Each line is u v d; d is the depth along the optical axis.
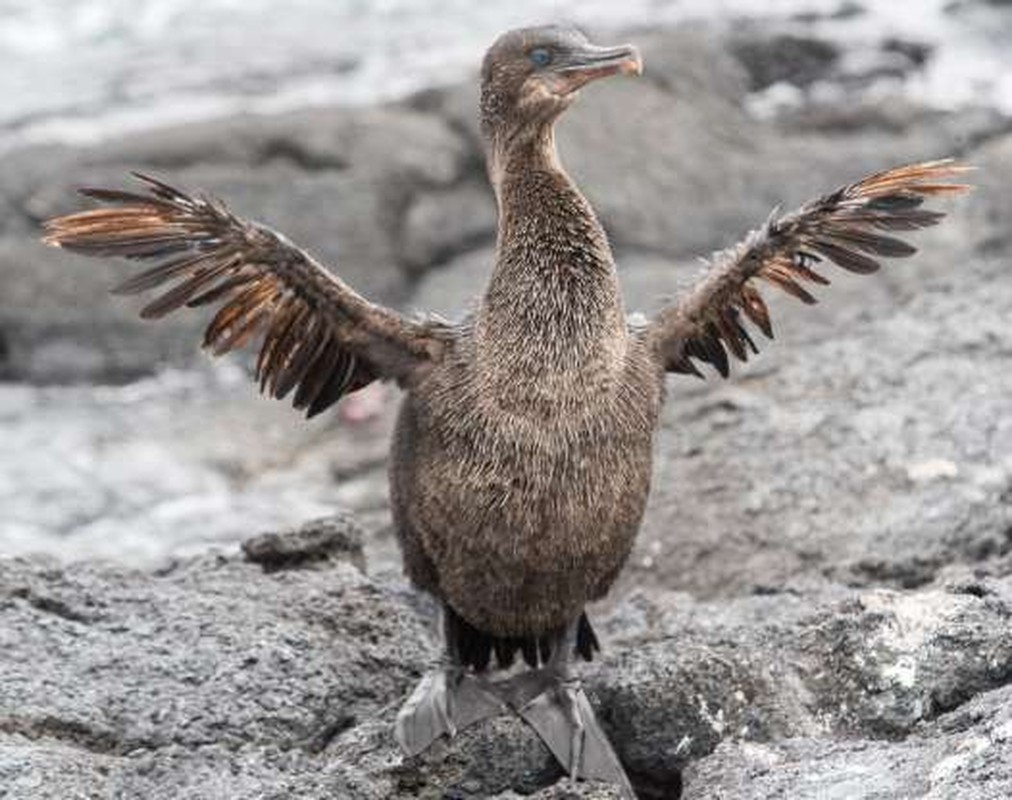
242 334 10.98
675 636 11.72
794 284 11.45
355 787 9.98
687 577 14.83
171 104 29.58
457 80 27.39
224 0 36.03
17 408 22.03
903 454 15.23
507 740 10.58
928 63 29.88
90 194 10.09
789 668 10.64
